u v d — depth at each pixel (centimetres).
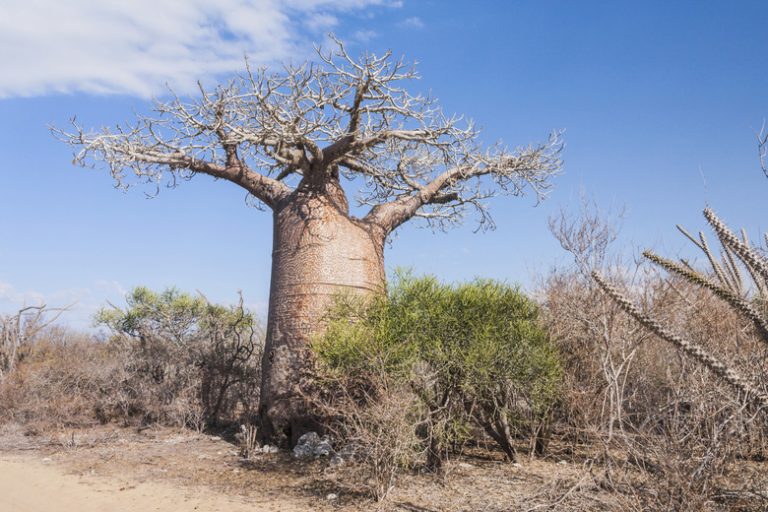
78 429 1208
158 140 1045
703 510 476
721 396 517
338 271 984
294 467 831
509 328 789
